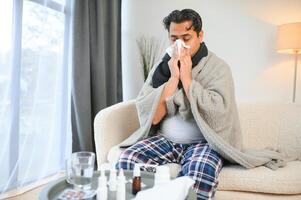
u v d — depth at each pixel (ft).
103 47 7.87
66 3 7.40
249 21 7.94
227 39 8.13
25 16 6.29
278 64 7.79
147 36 8.93
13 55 6.09
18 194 6.12
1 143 6.02
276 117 5.74
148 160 4.30
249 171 4.24
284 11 7.66
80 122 7.30
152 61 8.74
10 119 6.15
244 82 8.06
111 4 8.18
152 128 5.04
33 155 6.71
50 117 7.14
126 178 3.22
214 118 4.31
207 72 4.73
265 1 7.80
